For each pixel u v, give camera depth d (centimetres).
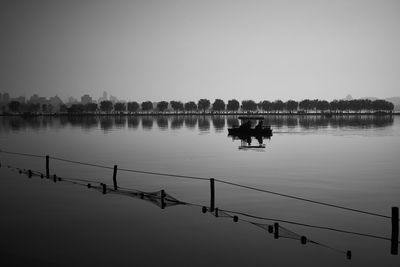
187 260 1844
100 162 5281
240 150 6944
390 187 3506
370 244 2066
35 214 2577
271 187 3525
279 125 18238
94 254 1909
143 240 2106
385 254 1936
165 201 2916
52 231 2236
